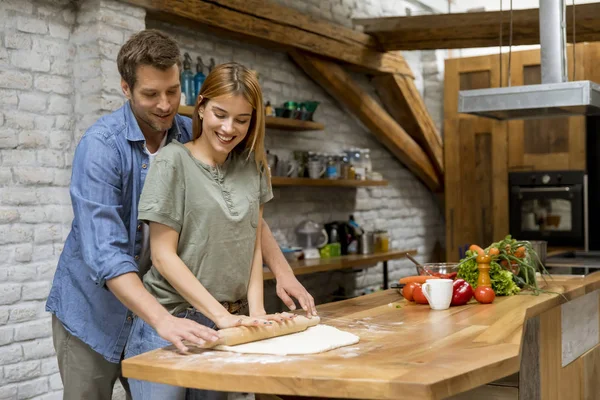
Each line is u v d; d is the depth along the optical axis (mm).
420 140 7543
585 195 6621
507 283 3068
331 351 1966
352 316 2617
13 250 3900
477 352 1914
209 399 2334
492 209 7391
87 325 2436
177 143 2195
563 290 3186
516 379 2467
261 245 2561
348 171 6453
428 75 8094
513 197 6992
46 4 4070
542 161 7035
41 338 4020
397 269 7656
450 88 7633
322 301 6457
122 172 2344
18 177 3936
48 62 4086
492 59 7379
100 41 4117
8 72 3893
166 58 2215
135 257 2441
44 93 4074
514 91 4332
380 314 2662
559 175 6750
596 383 3701
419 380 1601
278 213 5957
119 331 2443
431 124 7559
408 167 7777
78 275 2439
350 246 6422
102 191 2262
